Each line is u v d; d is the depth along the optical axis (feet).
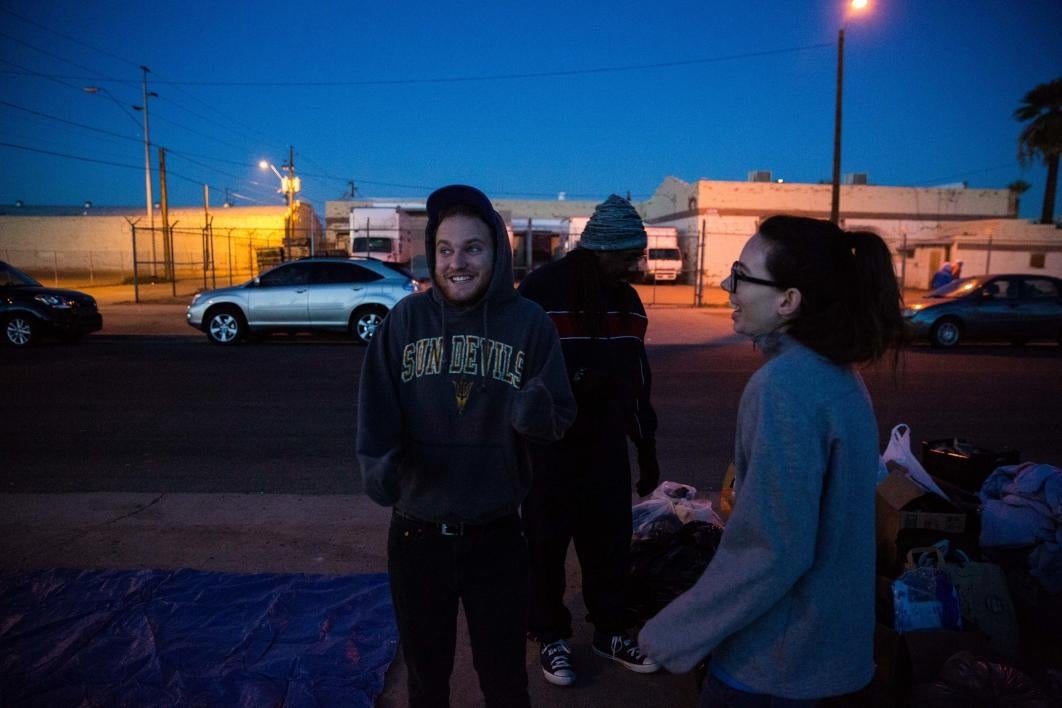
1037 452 19.65
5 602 10.31
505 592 6.24
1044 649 8.77
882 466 9.95
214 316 42.55
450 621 6.34
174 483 16.46
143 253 160.66
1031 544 9.20
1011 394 27.94
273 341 44.93
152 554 12.24
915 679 7.09
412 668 6.42
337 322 42.16
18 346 41.11
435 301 6.22
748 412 4.53
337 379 30.53
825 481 4.38
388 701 8.36
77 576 11.12
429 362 6.06
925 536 9.00
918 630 7.48
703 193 113.09
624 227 8.60
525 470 6.31
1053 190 117.08
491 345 6.07
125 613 10.01
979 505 10.09
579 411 8.65
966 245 104.63
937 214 119.14
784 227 4.70
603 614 9.16
